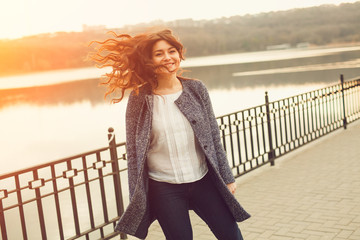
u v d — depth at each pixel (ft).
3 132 104.58
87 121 104.53
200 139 8.77
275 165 24.56
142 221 8.93
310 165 23.56
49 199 28.53
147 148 8.61
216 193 8.98
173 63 8.80
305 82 123.03
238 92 115.03
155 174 8.85
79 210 24.89
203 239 14.44
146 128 8.66
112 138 15.34
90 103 173.99
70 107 163.84
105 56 8.87
